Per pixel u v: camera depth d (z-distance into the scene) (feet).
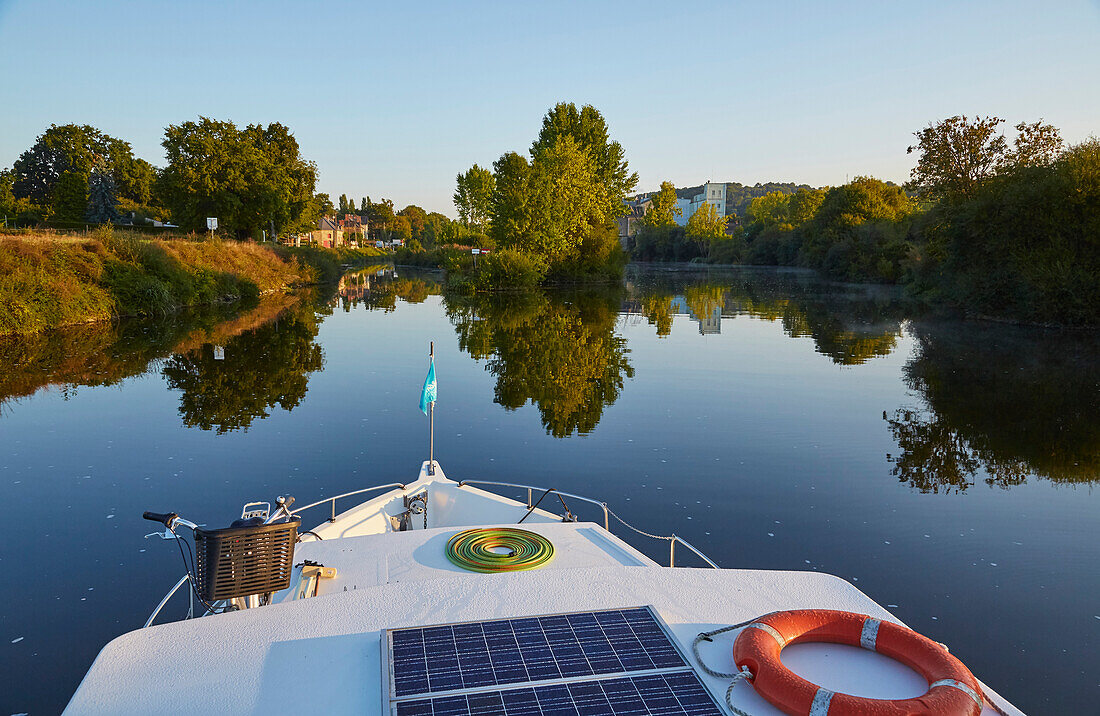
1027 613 21.40
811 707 8.11
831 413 47.60
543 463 35.99
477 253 185.68
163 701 8.90
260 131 217.77
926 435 42.14
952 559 25.22
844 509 30.01
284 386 55.36
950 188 132.67
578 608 11.18
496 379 58.85
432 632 10.27
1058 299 97.96
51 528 27.20
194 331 85.66
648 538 26.89
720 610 11.12
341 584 16.25
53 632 19.71
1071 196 97.81
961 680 8.52
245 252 148.87
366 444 39.09
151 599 21.65
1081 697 17.28
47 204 263.08
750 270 294.66
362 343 79.20
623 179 212.23
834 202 231.71
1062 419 46.39
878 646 9.63
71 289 87.56
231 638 10.29
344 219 479.00
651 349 76.74
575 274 189.78
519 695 8.75
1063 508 30.30
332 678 9.38
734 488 32.55
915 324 102.53
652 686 9.01
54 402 49.08
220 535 11.76
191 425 42.98
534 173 166.30
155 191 176.96
